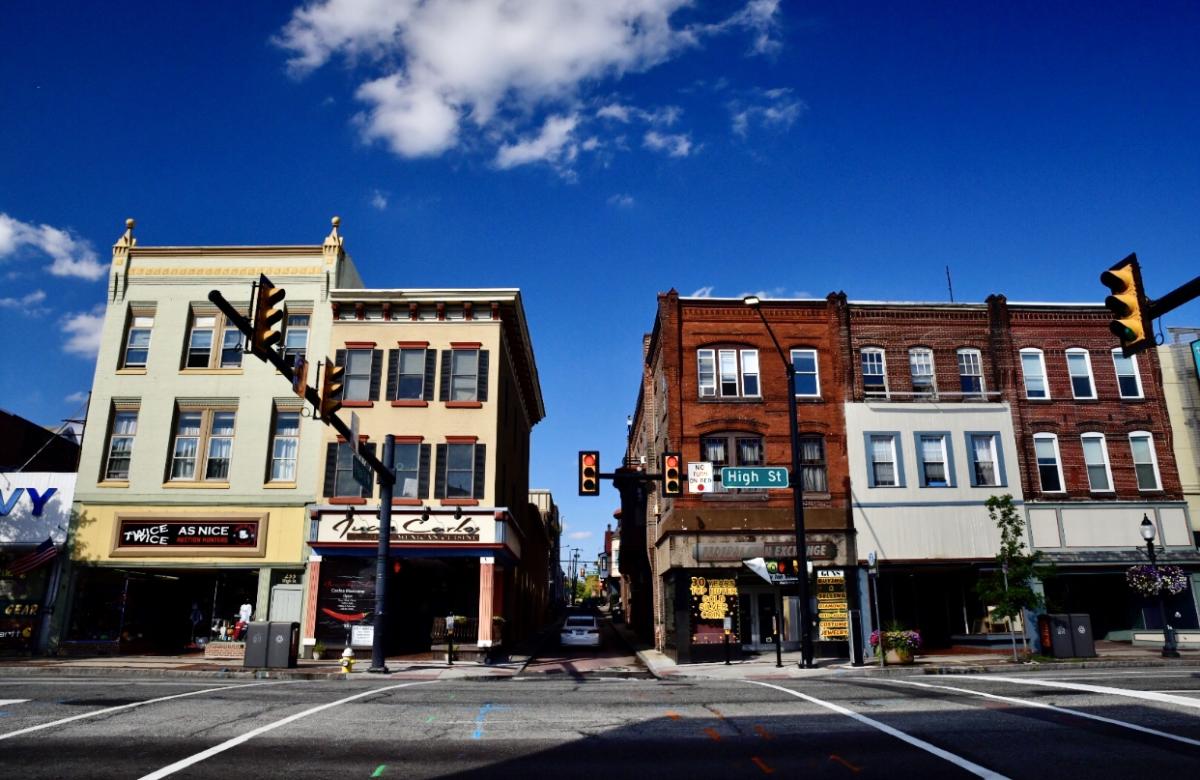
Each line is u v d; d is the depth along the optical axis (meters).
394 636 28.55
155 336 28.94
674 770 8.45
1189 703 12.01
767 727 10.75
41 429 35.09
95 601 27.28
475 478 27.56
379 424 28.00
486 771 8.34
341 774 8.16
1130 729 10.18
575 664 26.50
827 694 14.25
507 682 18.41
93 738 9.62
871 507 27.56
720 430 28.16
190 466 28.06
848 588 27.02
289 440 28.42
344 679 19.14
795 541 26.98
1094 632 28.66
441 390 28.41
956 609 28.75
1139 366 29.56
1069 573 27.42
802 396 28.61
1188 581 27.56
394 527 26.80
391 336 28.84
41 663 22.58
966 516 27.67
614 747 9.53
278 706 12.22
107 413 28.23
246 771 8.20
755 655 26.59
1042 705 12.10
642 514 40.66
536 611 47.50
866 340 29.12
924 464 28.16
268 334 12.54
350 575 26.80
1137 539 27.89
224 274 29.47
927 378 29.05
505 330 30.81
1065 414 28.86
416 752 9.16
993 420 28.55
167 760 8.59
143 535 27.23
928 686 15.27
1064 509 27.92
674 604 27.20
